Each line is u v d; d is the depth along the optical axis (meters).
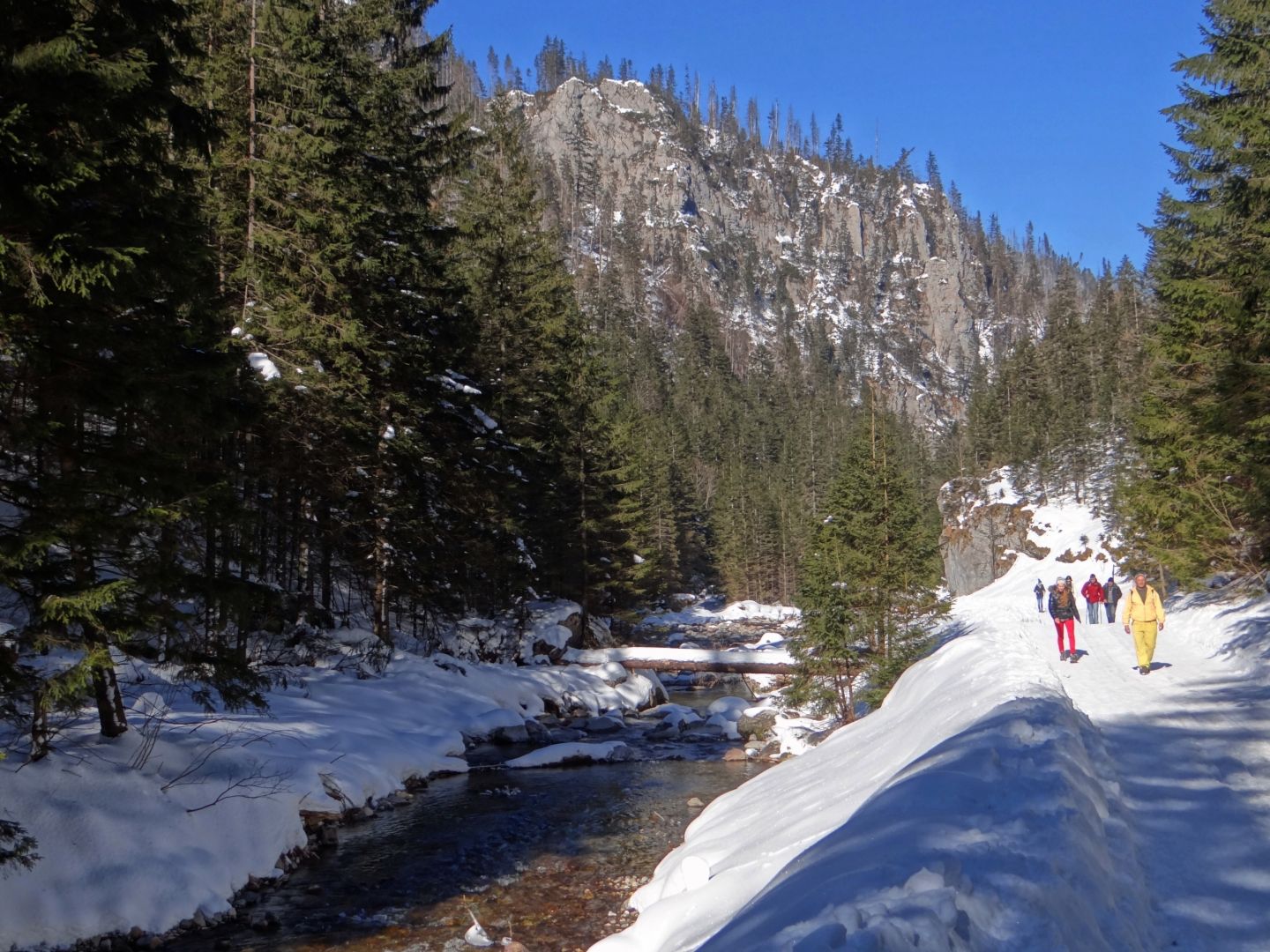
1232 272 19.58
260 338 20.31
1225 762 9.96
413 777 19.62
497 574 32.75
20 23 9.15
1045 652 21.36
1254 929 5.76
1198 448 26.53
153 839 11.83
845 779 12.56
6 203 8.68
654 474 78.06
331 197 20.84
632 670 35.59
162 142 11.10
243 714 17.72
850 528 26.30
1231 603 24.89
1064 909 5.25
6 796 10.89
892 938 4.32
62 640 9.80
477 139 28.28
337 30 23.94
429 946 10.84
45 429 9.42
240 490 18.70
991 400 87.81
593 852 14.71
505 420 35.28
